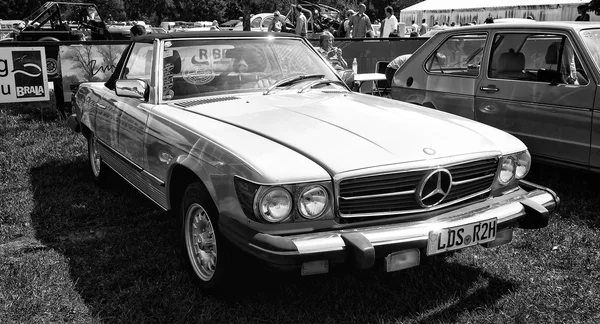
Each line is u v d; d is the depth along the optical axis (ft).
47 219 14.89
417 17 75.15
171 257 12.44
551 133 17.33
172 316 10.01
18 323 9.70
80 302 10.53
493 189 10.71
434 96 21.03
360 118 11.16
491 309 10.39
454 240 9.50
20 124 25.68
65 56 27.30
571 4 57.62
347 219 9.16
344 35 60.85
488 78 19.06
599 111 15.97
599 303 10.62
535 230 14.12
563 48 17.16
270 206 8.71
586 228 14.32
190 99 12.92
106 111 15.34
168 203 11.82
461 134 10.77
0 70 25.59
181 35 13.67
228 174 9.32
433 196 9.66
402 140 10.04
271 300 10.57
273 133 10.16
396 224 9.37
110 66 28.68
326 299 10.66
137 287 10.94
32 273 11.45
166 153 11.52
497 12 64.08
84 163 20.33
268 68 14.17
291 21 64.03
